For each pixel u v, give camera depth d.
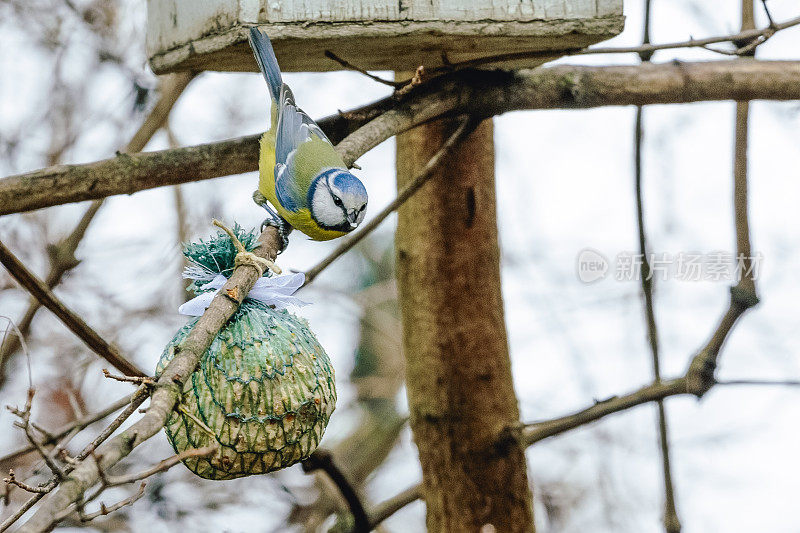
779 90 4.72
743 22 5.09
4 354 5.25
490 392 4.70
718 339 4.74
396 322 8.34
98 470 2.12
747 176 4.91
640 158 5.11
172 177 4.29
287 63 4.32
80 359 6.48
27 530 1.97
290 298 3.20
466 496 4.68
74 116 6.47
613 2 4.00
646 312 5.11
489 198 4.79
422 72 3.92
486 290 4.75
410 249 4.80
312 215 4.25
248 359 2.97
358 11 3.85
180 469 6.25
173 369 2.57
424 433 4.79
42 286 4.00
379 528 6.05
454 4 3.89
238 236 3.36
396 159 5.01
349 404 8.20
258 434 2.94
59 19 6.28
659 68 4.68
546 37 3.97
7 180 4.02
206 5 4.03
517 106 4.42
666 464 5.17
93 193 4.13
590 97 4.56
